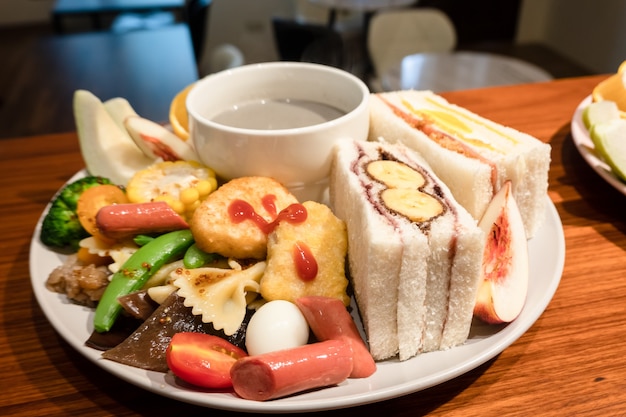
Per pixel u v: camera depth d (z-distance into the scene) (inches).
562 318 12.5
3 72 48.0
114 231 12.5
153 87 39.4
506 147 13.6
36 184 17.7
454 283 11.0
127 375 10.5
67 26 58.2
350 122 13.9
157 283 12.4
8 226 15.9
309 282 11.8
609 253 14.2
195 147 14.4
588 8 54.2
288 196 13.2
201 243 12.3
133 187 14.1
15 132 37.3
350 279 12.6
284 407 9.7
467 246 10.7
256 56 60.6
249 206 12.8
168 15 55.8
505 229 12.3
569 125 19.9
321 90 15.7
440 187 12.5
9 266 14.6
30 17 62.2
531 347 11.9
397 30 43.2
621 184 15.2
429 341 11.2
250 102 16.0
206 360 10.4
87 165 16.1
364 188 12.2
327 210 12.7
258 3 61.2
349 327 11.0
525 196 13.6
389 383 10.3
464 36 62.6
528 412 10.7
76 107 16.0
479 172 12.6
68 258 13.3
